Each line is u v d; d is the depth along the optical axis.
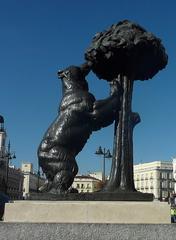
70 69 5.91
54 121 5.70
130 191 5.37
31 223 4.39
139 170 115.12
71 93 5.73
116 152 5.68
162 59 6.09
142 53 5.85
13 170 94.25
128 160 5.63
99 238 4.31
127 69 6.03
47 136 5.58
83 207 4.72
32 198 5.16
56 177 5.35
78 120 5.58
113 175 5.57
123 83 6.01
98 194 5.12
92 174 83.44
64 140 5.48
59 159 5.41
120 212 4.70
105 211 4.70
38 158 5.57
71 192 5.31
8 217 4.75
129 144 5.72
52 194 5.12
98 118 5.65
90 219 4.68
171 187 107.38
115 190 5.44
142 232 4.33
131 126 5.86
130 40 5.67
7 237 4.37
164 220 4.66
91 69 6.25
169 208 4.70
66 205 4.73
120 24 5.90
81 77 5.99
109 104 5.75
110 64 6.07
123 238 4.31
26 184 113.06
